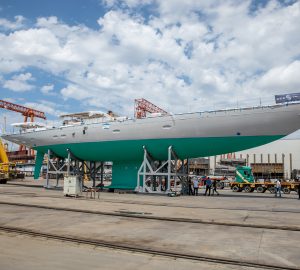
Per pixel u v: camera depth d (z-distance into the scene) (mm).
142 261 6555
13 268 5840
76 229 9969
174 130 24484
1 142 47906
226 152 24328
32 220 11672
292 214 14117
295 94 20938
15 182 47688
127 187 28266
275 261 6613
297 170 67438
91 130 28672
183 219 11945
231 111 22500
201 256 6926
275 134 21672
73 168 32156
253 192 35375
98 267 6039
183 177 27422
